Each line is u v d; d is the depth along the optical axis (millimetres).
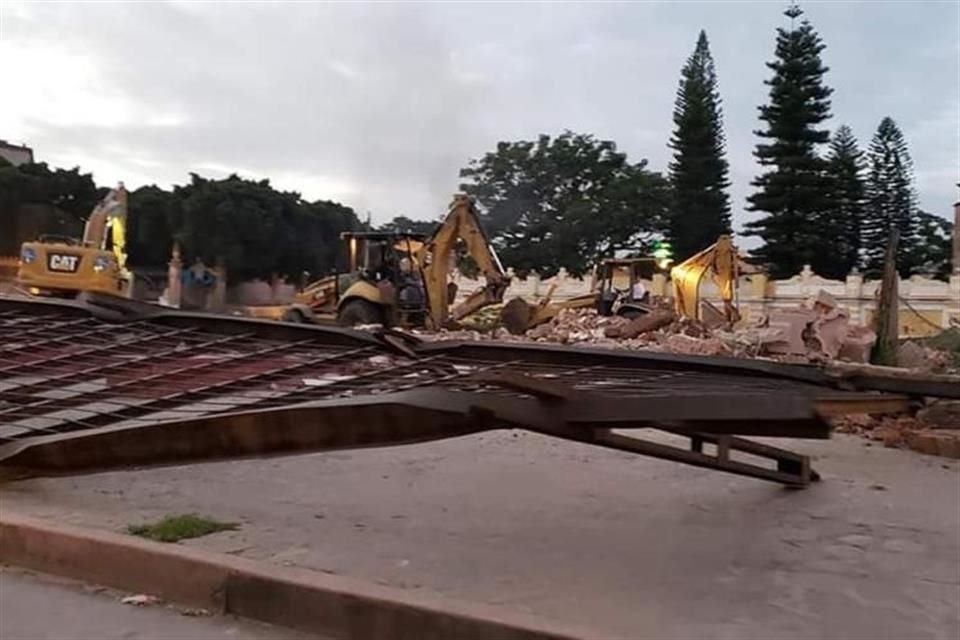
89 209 53594
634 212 63688
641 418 4160
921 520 5969
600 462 7625
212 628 4188
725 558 5094
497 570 4762
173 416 5234
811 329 14961
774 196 55125
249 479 6750
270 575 4332
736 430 4207
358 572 4609
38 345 7371
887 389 5688
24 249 27328
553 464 7539
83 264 27188
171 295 42969
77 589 4645
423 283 22578
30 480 6016
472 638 3912
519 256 65125
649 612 4215
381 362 6586
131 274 35562
